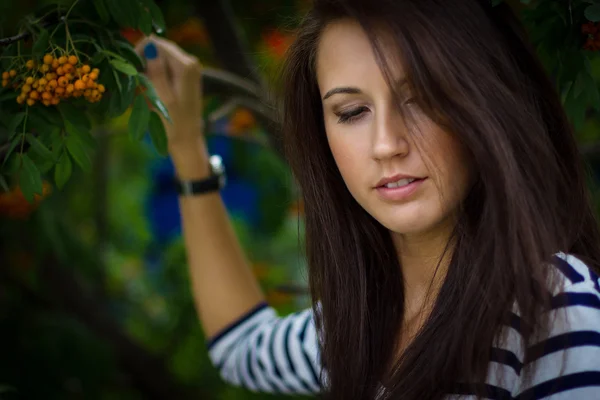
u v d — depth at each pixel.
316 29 1.92
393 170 1.77
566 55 2.12
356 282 2.12
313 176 2.12
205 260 2.61
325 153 2.11
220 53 3.66
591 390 1.63
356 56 1.78
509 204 1.67
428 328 1.84
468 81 1.69
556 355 1.66
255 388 2.58
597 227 1.99
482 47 1.74
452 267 1.85
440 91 1.69
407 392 1.81
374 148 1.77
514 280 1.70
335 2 1.79
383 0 1.72
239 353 2.57
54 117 2.11
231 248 2.63
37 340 5.08
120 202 7.10
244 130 4.31
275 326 2.53
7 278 5.30
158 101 2.11
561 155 1.95
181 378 5.71
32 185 2.03
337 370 2.11
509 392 1.73
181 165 2.59
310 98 2.07
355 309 2.11
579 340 1.65
